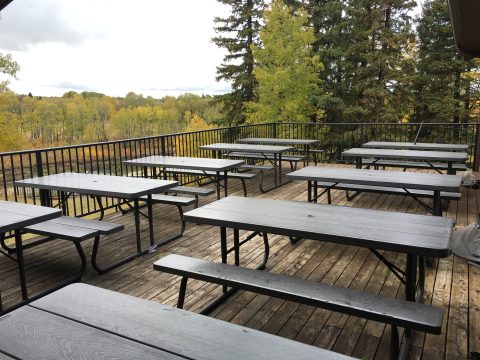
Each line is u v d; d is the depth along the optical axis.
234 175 5.92
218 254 3.73
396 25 18.22
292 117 17.91
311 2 21.05
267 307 2.71
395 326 1.96
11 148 19.16
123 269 3.42
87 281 3.19
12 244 4.15
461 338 2.31
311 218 2.59
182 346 1.14
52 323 1.26
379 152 5.59
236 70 21.70
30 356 1.09
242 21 21.53
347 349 2.21
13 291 3.05
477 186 6.30
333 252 3.74
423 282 2.77
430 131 18.05
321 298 2.02
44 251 3.90
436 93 18.39
